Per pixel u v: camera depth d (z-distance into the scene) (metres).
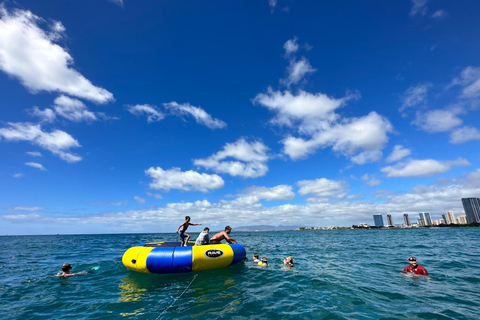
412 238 29.27
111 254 14.55
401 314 4.24
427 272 7.34
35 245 24.61
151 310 4.59
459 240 23.89
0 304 5.06
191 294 5.54
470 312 4.33
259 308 4.60
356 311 4.40
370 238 31.28
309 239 31.25
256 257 10.26
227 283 6.49
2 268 9.52
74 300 5.27
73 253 15.30
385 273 7.77
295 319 4.04
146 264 7.23
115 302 5.09
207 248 7.86
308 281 6.69
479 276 7.20
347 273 7.79
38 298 5.45
